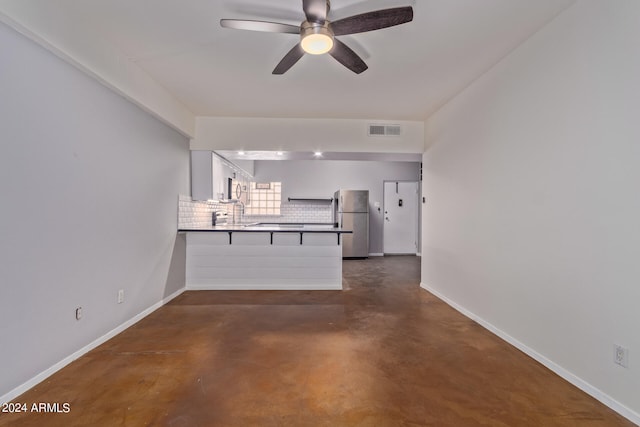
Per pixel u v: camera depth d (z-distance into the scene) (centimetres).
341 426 151
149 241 315
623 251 159
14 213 170
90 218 228
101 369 202
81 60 209
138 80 276
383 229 766
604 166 169
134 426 150
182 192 393
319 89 323
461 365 212
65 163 204
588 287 178
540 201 215
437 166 384
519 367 209
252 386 184
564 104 195
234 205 610
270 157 465
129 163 277
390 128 425
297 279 424
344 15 206
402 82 304
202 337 257
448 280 355
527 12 199
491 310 272
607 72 168
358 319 304
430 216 408
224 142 415
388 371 204
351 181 754
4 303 165
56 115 197
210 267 419
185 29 221
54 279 196
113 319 257
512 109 245
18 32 171
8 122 166
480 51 247
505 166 253
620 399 160
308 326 285
